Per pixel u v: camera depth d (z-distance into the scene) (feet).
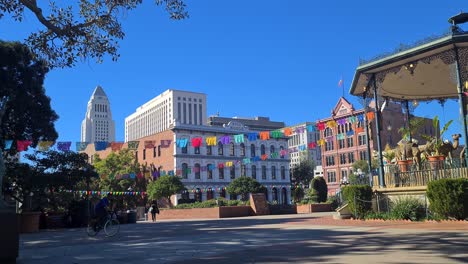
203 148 226.58
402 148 69.05
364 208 67.26
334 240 40.68
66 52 43.88
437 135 81.87
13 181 82.43
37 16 39.24
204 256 33.35
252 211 125.39
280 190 254.27
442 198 54.75
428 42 62.49
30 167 85.20
